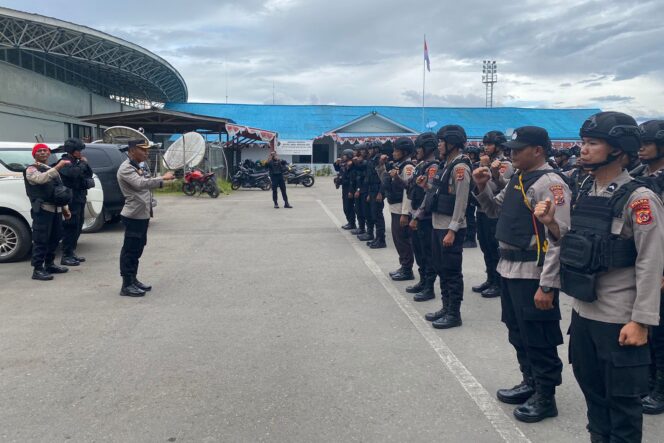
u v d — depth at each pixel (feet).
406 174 22.03
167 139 102.63
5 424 11.27
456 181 16.65
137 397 12.46
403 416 11.63
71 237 26.55
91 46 88.33
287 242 33.73
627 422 8.58
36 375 13.66
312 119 138.92
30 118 78.95
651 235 7.93
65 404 12.14
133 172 20.27
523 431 11.07
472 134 134.51
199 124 77.05
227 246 32.14
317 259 28.48
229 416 11.60
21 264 26.66
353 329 17.25
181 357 14.84
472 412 11.84
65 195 23.53
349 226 38.88
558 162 27.30
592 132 8.38
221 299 20.68
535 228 11.22
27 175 22.81
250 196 66.39
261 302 20.29
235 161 91.40
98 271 25.39
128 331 16.96
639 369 8.39
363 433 10.92
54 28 76.48
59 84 90.33
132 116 71.92
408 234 23.59
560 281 9.12
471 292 22.17
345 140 125.39
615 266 8.27
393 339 16.35
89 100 104.01
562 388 13.17
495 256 21.18
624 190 8.29
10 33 76.33
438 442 10.61
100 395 12.57
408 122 139.85
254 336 16.55
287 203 53.01
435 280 22.80
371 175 31.22
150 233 36.96
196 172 63.52
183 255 29.32
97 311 19.07
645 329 8.12
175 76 123.03
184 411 11.82
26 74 78.74
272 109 144.36
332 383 13.24
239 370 13.98
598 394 9.05
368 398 12.45
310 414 11.69
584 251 8.39
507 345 15.89
